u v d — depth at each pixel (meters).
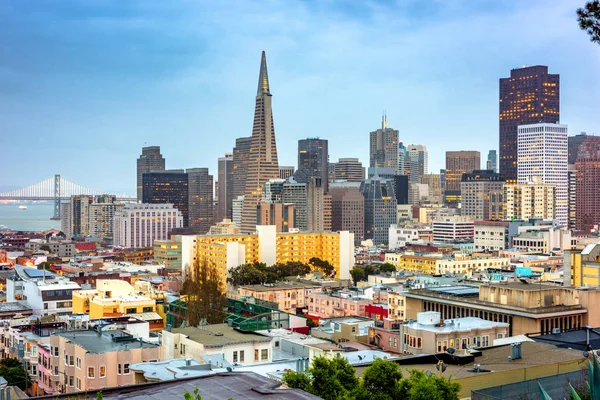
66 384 143.25
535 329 171.75
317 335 193.88
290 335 173.25
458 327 153.12
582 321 178.12
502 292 185.88
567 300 181.88
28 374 170.12
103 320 192.88
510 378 94.44
